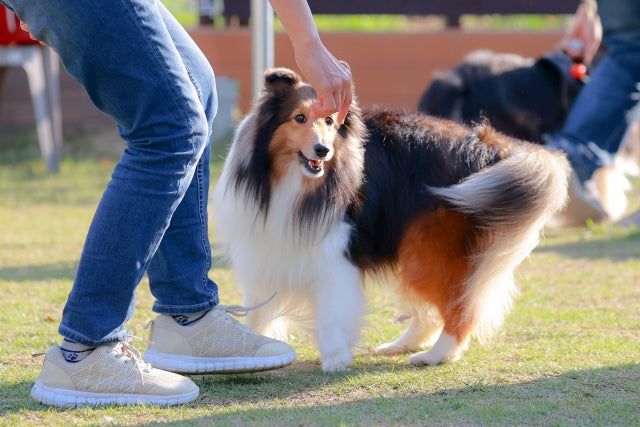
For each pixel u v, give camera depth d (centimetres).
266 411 319
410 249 424
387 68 1377
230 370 366
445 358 413
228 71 1364
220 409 325
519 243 421
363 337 424
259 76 742
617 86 821
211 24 1430
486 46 1371
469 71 926
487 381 369
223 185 432
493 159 430
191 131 312
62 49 298
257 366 367
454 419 311
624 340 440
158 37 302
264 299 429
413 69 1380
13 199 988
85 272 315
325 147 393
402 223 425
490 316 430
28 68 1130
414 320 450
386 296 577
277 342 376
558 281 609
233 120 1330
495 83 911
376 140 433
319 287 409
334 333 404
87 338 323
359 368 406
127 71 297
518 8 1370
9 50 1112
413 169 427
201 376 380
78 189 1065
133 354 333
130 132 308
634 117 837
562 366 389
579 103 843
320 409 325
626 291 571
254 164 414
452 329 418
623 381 361
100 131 1366
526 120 905
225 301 552
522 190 412
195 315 367
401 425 303
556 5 1364
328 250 404
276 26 1415
